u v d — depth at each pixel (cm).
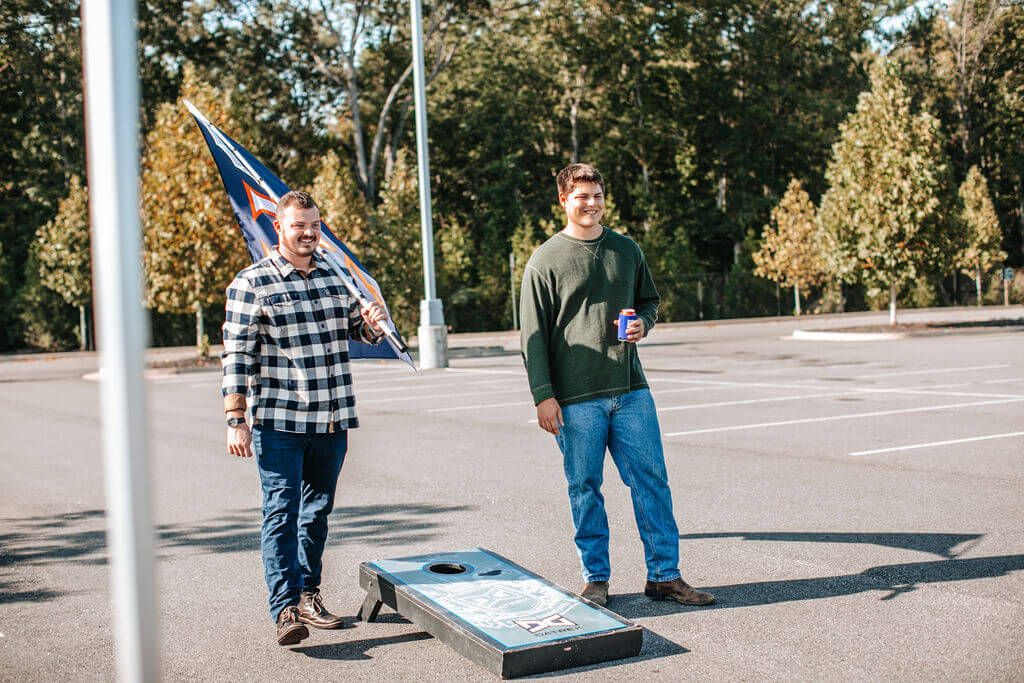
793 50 4638
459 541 564
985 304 4734
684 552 530
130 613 137
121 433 134
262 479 407
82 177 3088
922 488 679
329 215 2580
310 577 428
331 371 415
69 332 3525
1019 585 455
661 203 4394
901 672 354
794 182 4003
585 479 448
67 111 2411
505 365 2044
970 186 4434
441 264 3916
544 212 4356
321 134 3906
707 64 4475
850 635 395
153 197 2344
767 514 612
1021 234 5141
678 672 360
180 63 3372
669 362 1928
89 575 520
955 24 5112
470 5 3281
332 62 3550
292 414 404
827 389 1351
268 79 3481
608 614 387
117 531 136
